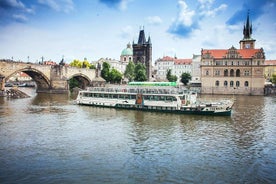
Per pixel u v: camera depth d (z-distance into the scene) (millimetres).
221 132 41000
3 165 26719
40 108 66062
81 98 74000
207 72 136500
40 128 42688
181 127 44312
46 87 126250
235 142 35500
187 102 60781
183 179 23938
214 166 27000
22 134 38625
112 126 44812
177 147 33031
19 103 76250
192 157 29500
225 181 23625
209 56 135875
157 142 35125
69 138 36750
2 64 96438
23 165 26797
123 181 23469
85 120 50156
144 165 27078
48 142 34719
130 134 39250
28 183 22922
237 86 132875
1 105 70875
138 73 169375
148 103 62688
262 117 54406
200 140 36312
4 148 32000
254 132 41094
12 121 48094
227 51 134375
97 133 39719
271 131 41844
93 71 149875
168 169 26141
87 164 27203
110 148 32406
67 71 127125
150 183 23141
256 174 25141
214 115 55562
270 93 131750
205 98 102250
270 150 32250
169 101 60219
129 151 31328
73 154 30141
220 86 134875
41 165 26859
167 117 53875
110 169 26000
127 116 54969
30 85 198625
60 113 58312
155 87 71188
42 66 116938
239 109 67188
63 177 24141
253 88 129875
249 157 29703
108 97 69188
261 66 128750
